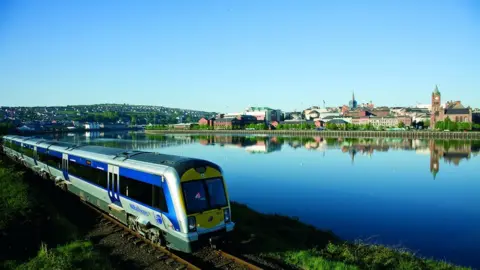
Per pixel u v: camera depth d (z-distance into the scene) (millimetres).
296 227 25484
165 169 15461
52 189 29859
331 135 199875
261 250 16891
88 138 176250
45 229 18797
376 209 37062
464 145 124312
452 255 24500
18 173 31375
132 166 17750
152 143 136750
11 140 49938
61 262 13539
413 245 26469
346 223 31844
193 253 15656
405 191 46781
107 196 20203
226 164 72875
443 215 35250
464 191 47062
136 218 17594
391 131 186125
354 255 18312
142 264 14547
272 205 38031
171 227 15039
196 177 15438
